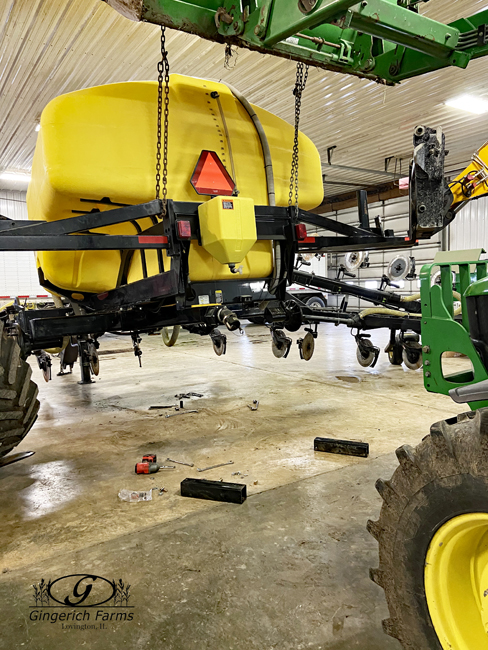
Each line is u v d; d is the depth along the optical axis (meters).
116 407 4.64
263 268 3.20
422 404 4.41
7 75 7.02
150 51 6.35
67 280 3.45
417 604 1.22
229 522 2.25
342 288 4.76
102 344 10.60
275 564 1.90
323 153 11.80
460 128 10.15
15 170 12.28
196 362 7.50
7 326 2.55
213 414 4.22
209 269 2.98
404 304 5.22
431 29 2.17
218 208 2.43
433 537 1.17
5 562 1.95
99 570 1.88
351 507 2.38
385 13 1.99
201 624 1.57
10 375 2.40
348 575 1.82
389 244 3.42
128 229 3.08
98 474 2.90
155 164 2.71
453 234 13.65
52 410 4.58
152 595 1.72
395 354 4.89
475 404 1.47
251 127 3.07
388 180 14.45
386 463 2.95
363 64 2.59
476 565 1.24
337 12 1.79
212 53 6.43
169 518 2.31
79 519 2.32
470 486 1.07
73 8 5.38
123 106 2.64
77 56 6.47
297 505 2.41
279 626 1.56
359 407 4.33
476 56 2.44
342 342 9.57
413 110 9.01
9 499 2.58
